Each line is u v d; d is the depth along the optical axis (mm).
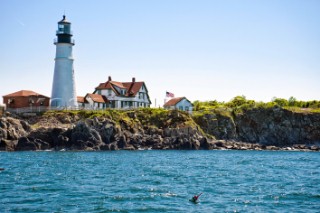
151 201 44375
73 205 41906
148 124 132375
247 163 87125
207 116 144125
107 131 116000
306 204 44125
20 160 83875
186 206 42406
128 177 60906
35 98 137125
